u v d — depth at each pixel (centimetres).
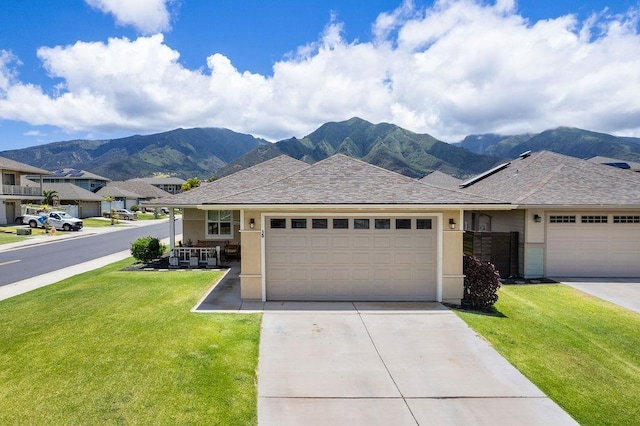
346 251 1018
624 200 1359
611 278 1384
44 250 2248
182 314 876
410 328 822
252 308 941
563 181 1497
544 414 529
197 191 1647
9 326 786
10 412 491
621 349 755
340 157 1227
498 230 1602
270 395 559
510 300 1095
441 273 1012
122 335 736
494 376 626
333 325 834
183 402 523
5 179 3703
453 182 2848
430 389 583
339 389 579
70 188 5131
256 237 1004
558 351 731
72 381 565
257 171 1802
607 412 538
